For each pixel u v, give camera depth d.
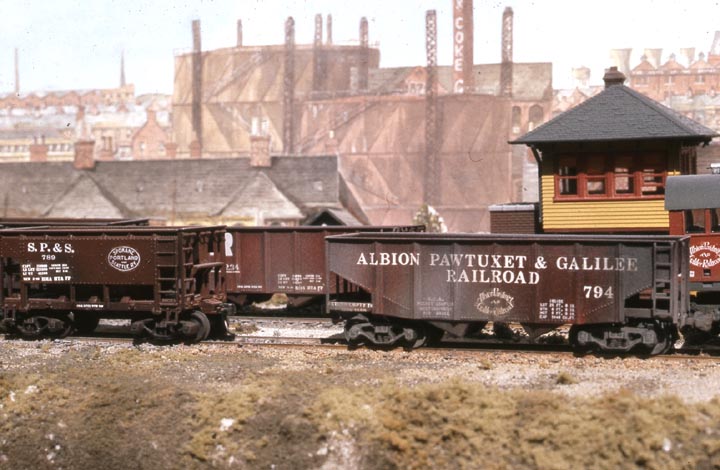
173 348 16.45
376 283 15.68
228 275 21.73
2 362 15.29
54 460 12.23
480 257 15.07
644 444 10.68
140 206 46.72
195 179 45.88
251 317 21.56
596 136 21.59
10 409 13.06
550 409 11.55
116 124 48.94
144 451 11.96
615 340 14.80
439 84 44.12
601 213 22.20
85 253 16.97
